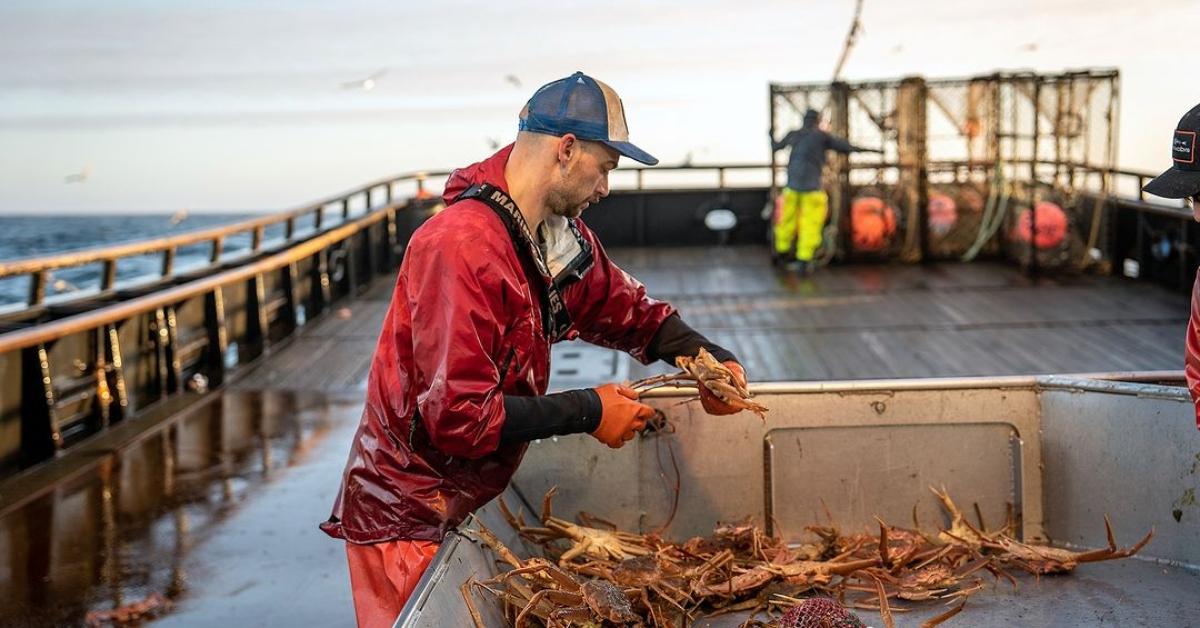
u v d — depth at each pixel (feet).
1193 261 33.55
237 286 30.17
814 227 39.52
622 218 46.93
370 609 9.03
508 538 10.62
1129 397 10.94
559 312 9.29
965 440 11.80
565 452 11.87
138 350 25.32
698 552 10.96
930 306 33.53
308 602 15.11
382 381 9.00
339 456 21.45
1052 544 11.75
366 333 32.35
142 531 17.75
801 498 11.89
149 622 14.55
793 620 8.70
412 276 8.51
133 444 22.39
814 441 11.85
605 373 25.86
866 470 11.85
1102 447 11.22
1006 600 10.23
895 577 10.53
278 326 33.12
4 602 15.14
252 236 33.24
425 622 7.66
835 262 41.39
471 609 8.54
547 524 10.89
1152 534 10.57
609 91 8.80
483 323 8.33
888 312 32.78
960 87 39.81
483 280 8.34
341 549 16.94
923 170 40.57
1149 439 10.83
